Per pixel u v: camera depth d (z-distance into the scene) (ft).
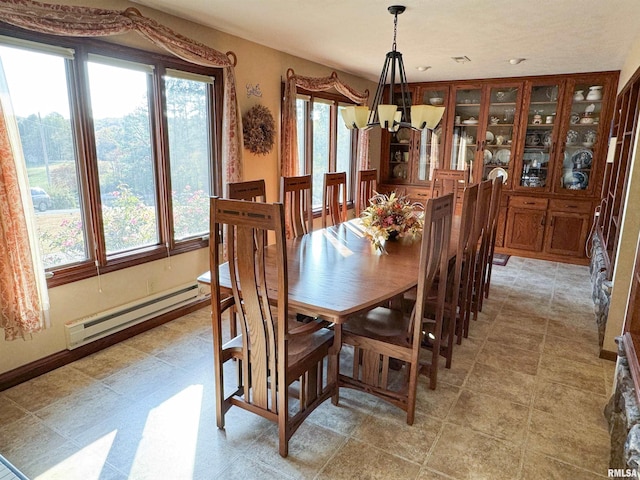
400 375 8.50
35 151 7.89
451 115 18.83
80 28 7.75
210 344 9.54
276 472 5.88
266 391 6.28
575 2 8.45
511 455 6.27
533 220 17.51
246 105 12.35
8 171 6.95
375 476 5.84
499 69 15.74
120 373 8.29
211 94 11.41
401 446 6.43
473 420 7.07
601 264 11.85
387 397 7.13
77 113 8.42
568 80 16.29
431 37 11.28
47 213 8.20
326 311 5.58
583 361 9.08
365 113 9.54
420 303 6.36
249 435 6.63
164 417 7.00
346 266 7.63
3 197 6.94
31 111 7.75
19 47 7.40
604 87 15.69
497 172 18.07
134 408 7.23
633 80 10.71
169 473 5.83
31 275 7.39
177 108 10.57
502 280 14.65
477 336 10.26
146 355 9.00
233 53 11.57
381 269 7.45
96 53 8.54
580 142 16.52
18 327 7.39
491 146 18.42
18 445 6.30
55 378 8.07
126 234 9.80
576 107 16.43
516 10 8.96
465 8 8.90
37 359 8.15
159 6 9.20
